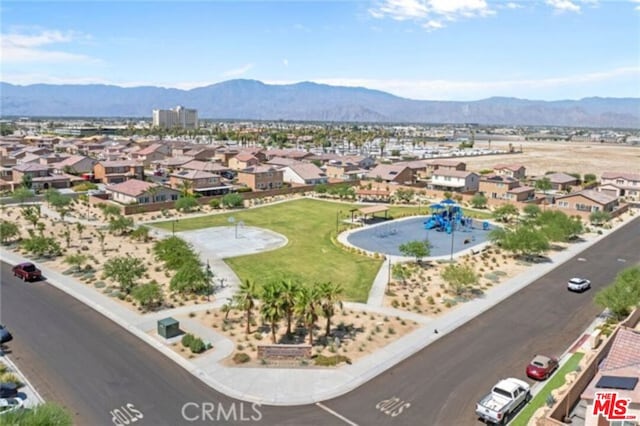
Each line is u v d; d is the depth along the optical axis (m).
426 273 64.06
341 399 34.06
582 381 34.06
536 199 115.81
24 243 69.69
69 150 195.75
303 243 78.81
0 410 31.17
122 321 46.56
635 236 86.56
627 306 46.38
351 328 46.00
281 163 150.38
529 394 34.59
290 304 42.41
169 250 63.38
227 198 107.88
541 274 63.91
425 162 171.50
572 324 47.66
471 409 33.00
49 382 35.69
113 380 36.12
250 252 72.38
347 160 170.00
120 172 140.38
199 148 194.88
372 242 81.00
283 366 38.50
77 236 79.69
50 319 46.91
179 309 49.81
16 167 131.12
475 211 110.19
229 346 41.81
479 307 51.88
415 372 37.84
